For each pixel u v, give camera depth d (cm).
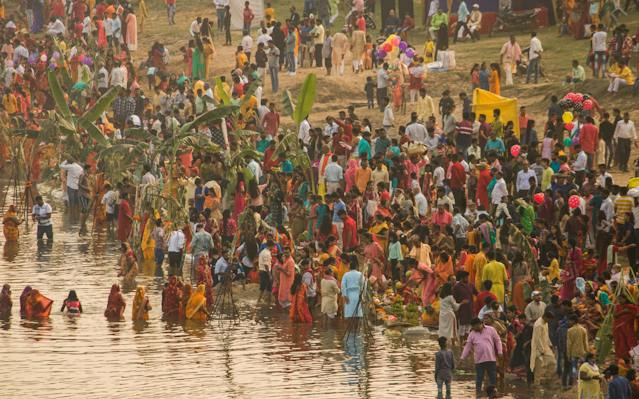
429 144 12175
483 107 12444
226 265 9856
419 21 19725
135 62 18988
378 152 11800
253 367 7638
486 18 17988
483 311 7750
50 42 18462
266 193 11556
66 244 11769
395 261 9425
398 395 7025
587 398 6581
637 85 13562
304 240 10631
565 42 16850
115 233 12356
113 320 8962
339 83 16550
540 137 13238
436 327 8744
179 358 7869
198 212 11050
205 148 11481
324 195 11388
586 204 9700
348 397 6975
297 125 11325
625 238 8994
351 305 8638
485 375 7438
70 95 15825
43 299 9031
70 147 13350
